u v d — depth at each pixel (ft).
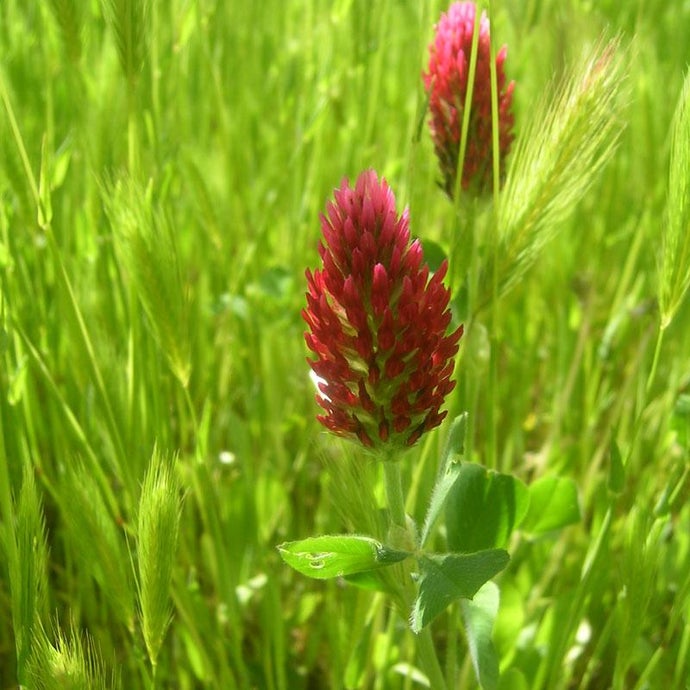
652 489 0.70
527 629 0.67
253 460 0.91
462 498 0.50
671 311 0.49
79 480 0.53
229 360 0.87
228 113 0.95
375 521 0.49
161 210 0.54
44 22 0.88
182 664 0.70
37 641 0.43
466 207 0.57
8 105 0.53
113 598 0.53
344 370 0.40
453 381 0.41
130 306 0.60
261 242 0.93
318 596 0.77
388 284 0.39
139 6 0.55
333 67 0.96
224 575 0.63
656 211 0.89
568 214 0.53
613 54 0.50
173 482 0.47
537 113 0.51
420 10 0.60
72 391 0.73
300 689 0.74
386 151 1.04
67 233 0.77
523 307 0.96
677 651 0.60
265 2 1.15
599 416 0.91
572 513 0.61
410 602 0.46
